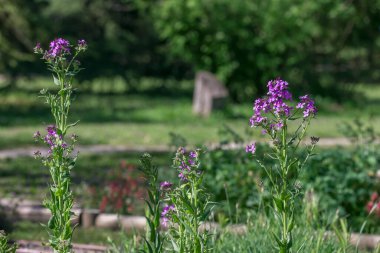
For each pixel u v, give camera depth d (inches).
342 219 299.0
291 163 171.5
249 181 350.6
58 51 179.5
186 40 1022.4
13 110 1059.3
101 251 291.0
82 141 686.5
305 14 1019.9
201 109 954.7
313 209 288.8
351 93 1095.0
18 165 552.1
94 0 1299.2
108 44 1256.2
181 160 179.2
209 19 1015.6
